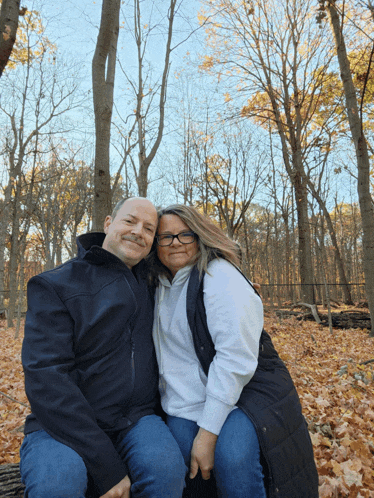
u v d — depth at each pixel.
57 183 19.02
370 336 8.41
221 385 1.49
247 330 1.57
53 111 12.16
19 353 6.60
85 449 1.32
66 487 1.20
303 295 14.34
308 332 9.20
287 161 15.30
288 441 1.49
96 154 4.90
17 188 12.54
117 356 1.61
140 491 1.35
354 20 8.04
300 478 1.48
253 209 33.88
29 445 1.39
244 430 1.44
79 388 1.52
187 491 1.67
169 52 7.52
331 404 3.53
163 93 7.52
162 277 1.86
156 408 1.81
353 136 8.27
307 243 15.33
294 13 13.48
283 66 14.70
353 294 31.22
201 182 18.34
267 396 1.57
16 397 4.10
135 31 7.87
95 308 1.60
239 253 1.97
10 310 12.46
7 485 1.74
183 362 1.72
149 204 1.86
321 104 14.12
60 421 1.36
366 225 8.30
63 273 1.65
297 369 4.96
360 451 2.47
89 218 22.73
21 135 12.02
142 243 1.79
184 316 1.72
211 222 1.96
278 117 14.88
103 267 1.73
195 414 1.62
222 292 1.63
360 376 4.38
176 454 1.40
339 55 8.32
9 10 3.88
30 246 24.83
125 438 1.52
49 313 1.53
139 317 1.74
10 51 3.90
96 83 4.95
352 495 2.07
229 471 1.38
